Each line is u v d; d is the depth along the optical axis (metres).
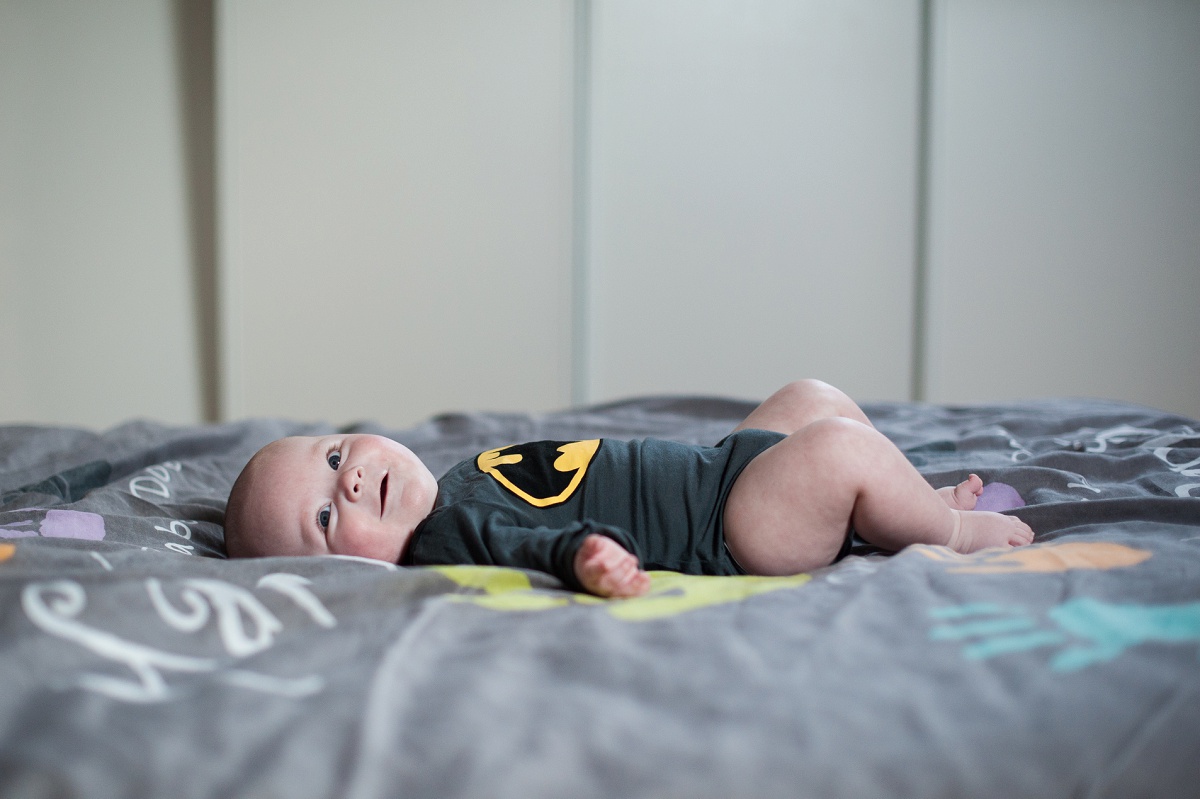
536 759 0.52
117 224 3.09
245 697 0.56
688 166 3.06
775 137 3.05
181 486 1.35
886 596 0.74
